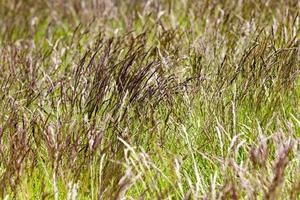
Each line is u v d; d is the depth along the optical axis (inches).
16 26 343.9
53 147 189.5
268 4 291.6
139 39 269.1
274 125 207.0
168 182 182.2
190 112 207.8
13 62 258.7
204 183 180.2
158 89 214.7
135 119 205.6
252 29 263.3
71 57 271.4
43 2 368.8
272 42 237.1
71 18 349.7
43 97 225.9
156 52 243.8
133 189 184.7
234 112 197.5
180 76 230.8
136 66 235.3
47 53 281.7
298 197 172.7
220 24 271.6
